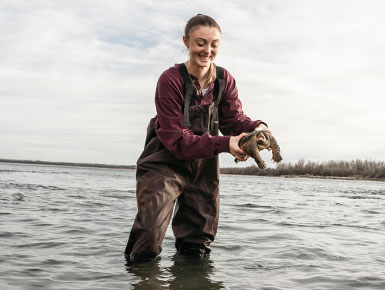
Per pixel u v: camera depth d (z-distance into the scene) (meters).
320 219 7.53
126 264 3.66
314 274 3.49
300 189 22.88
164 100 3.39
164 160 3.65
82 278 3.22
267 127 3.42
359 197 16.06
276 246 4.68
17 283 3.05
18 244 4.46
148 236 3.59
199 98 3.52
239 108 3.82
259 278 3.32
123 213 7.57
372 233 5.90
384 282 3.27
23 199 9.52
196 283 3.14
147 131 3.80
